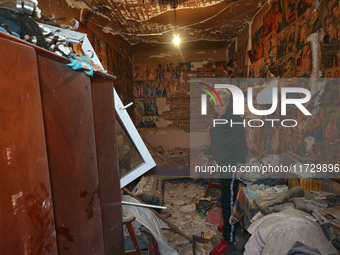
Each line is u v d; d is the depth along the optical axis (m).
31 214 0.52
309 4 2.04
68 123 0.71
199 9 3.30
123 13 3.34
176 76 5.96
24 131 0.50
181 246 2.28
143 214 2.13
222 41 5.14
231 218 2.17
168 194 3.66
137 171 1.50
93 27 3.45
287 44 2.48
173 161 4.94
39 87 0.56
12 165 0.47
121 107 1.36
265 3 3.13
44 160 0.57
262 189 2.05
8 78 0.46
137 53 5.93
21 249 0.49
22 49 0.50
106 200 1.02
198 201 3.34
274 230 1.33
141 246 1.77
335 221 1.39
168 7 3.19
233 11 3.43
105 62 3.91
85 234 0.80
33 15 0.70
